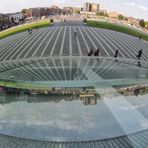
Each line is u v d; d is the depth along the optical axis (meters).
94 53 43.69
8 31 87.25
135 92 22.23
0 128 16.47
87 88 21.92
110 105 19.55
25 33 77.88
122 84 23.02
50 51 54.69
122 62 34.88
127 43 69.38
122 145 15.14
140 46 68.81
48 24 93.38
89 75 25.47
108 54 52.72
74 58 36.44
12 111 18.56
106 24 97.00
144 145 15.28
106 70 27.92
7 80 23.95
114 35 78.06
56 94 21.06
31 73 26.62
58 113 18.22
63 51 54.19
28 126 16.66
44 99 20.42
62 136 15.77
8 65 31.50
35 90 21.58
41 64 31.66
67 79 24.05
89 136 15.82
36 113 18.19
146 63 35.53
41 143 15.20
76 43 62.41
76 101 20.14
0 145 14.91
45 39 67.75
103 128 16.59
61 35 72.31
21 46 62.00
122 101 20.39
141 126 17.06
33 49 57.41
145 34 91.94
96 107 19.25
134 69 29.39
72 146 14.99
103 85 22.48
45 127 16.61
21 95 20.92
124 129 16.67
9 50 58.94
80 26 88.75
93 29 84.12
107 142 15.39
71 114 18.14
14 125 16.83
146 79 24.89
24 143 15.14
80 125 16.88
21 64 32.09
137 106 19.81
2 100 20.12
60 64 31.03
